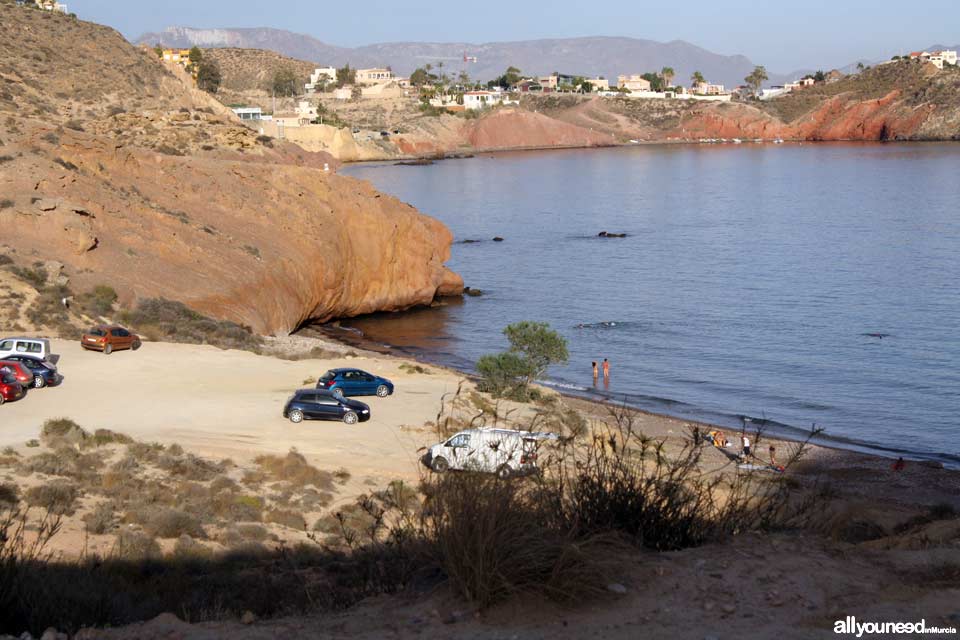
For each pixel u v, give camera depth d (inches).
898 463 1322.6
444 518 299.4
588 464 358.3
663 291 3073.3
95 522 622.8
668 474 363.6
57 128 2292.1
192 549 585.6
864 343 2301.9
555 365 2087.8
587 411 1573.6
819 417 1697.8
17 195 1915.6
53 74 4603.8
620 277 3353.8
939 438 1567.4
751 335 2416.3
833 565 297.0
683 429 1466.5
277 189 2605.8
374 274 2694.4
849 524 434.3
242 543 617.6
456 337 2442.2
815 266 3513.8
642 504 332.5
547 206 5772.6
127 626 299.3
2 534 379.2
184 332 1680.6
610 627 255.0
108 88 4771.2
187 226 2186.3
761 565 296.7
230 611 366.9
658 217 5211.6
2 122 2455.7
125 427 1043.9
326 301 2513.5
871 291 2989.7
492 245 4183.1
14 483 724.7
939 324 2493.8
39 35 5049.2
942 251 3757.4
